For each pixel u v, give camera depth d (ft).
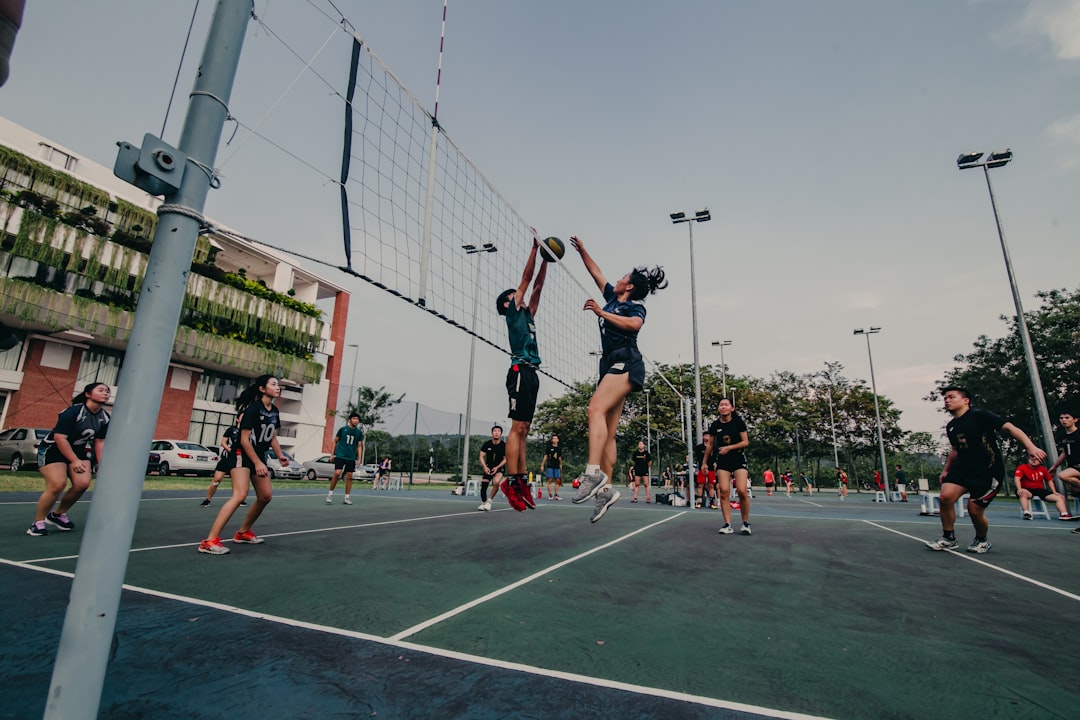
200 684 5.84
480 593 10.34
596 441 10.68
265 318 89.51
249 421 14.89
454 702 5.58
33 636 6.97
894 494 76.48
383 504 35.09
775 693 6.06
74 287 67.21
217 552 13.74
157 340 4.27
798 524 27.48
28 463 54.08
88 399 16.49
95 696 3.80
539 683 6.16
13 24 2.95
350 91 10.07
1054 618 9.38
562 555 15.29
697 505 45.73
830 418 131.34
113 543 3.94
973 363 110.22
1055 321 95.81
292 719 5.09
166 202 4.57
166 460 60.80
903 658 7.27
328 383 116.88
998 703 5.90
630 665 6.81
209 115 4.82
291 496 40.47
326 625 8.04
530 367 14.32
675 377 123.24
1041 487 34.19
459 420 100.53
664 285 12.84
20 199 62.18
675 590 11.15
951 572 13.82
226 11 5.11
